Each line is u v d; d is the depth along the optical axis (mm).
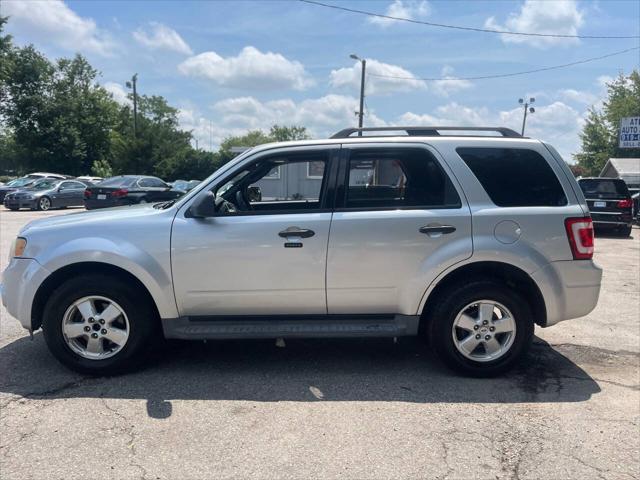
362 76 31250
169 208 4363
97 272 4324
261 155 4422
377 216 4234
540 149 4414
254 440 3340
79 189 25141
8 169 65750
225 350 4980
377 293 4289
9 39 42688
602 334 5641
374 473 2986
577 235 4285
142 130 50219
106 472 2971
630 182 32500
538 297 4316
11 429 3447
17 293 4293
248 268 4227
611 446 3311
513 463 3107
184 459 3113
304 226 4215
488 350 4336
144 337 4328
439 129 4617
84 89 54969
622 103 44750
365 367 4594
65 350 4270
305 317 4375
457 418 3668
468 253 4188
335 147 4406
